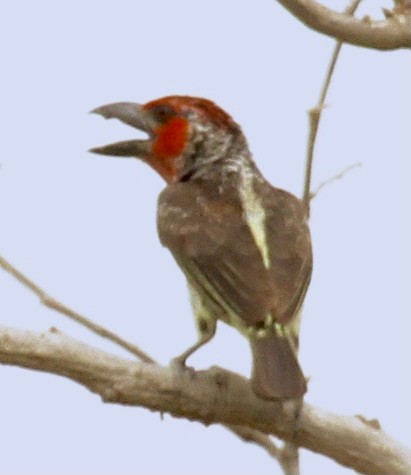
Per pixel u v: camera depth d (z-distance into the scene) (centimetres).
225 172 1216
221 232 1070
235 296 998
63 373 873
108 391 890
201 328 1059
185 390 926
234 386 942
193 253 1061
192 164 1254
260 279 1006
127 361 902
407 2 898
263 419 948
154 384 914
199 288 1053
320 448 954
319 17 884
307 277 1038
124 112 1299
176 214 1123
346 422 952
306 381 928
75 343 874
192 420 945
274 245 1048
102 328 1055
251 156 1249
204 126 1252
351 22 888
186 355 1005
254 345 955
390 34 892
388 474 948
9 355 851
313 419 948
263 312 970
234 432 1008
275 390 907
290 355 945
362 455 951
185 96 1278
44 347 859
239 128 1254
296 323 1009
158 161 1284
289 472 990
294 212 1105
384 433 956
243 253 1038
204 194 1152
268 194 1143
